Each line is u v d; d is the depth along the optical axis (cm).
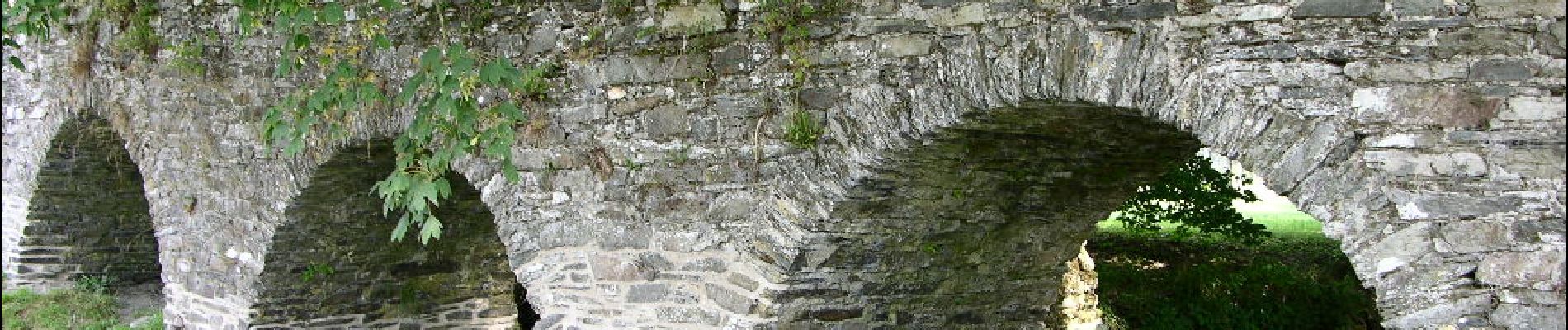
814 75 492
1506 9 361
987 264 614
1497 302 360
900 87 464
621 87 547
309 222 743
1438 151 369
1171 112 404
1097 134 486
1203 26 395
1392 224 373
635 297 556
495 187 599
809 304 543
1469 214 364
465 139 469
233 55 732
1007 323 650
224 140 755
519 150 588
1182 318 864
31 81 1005
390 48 619
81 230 1108
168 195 827
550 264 585
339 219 759
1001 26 436
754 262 525
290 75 682
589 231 568
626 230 556
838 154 488
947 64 450
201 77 761
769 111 506
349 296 816
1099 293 902
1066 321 745
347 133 655
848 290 556
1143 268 958
